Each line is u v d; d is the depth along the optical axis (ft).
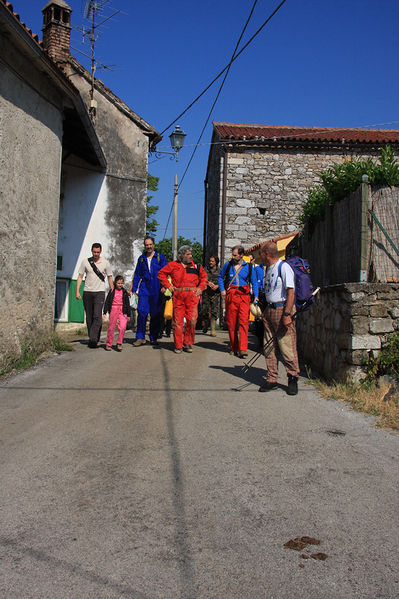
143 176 49.83
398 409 16.35
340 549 8.41
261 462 12.16
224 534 8.84
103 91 46.42
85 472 11.41
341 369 19.80
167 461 12.12
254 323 38.47
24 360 22.65
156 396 18.31
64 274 45.44
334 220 24.36
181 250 28.96
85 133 36.73
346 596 7.22
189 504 9.94
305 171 61.00
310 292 19.19
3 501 9.94
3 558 8.01
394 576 7.70
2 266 20.61
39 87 23.99
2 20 18.35
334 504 10.02
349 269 22.02
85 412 16.06
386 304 18.99
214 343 35.04
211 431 14.47
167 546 8.43
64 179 45.78
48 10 43.91
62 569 7.76
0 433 13.82
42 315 25.22
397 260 20.44
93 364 24.27
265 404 17.69
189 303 28.84
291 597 7.19
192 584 7.44
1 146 20.36
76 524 9.12
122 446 13.09
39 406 16.58
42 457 12.23
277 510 9.73
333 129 67.62
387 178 20.48
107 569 7.78
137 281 31.76
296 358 19.30
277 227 60.59
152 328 31.96
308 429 14.85
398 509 9.86
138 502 9.99
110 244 47.78
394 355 18.44
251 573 7.72
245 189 60.49
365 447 13.33
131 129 49.06
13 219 21.56
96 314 29.68
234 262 28.86
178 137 56.03
